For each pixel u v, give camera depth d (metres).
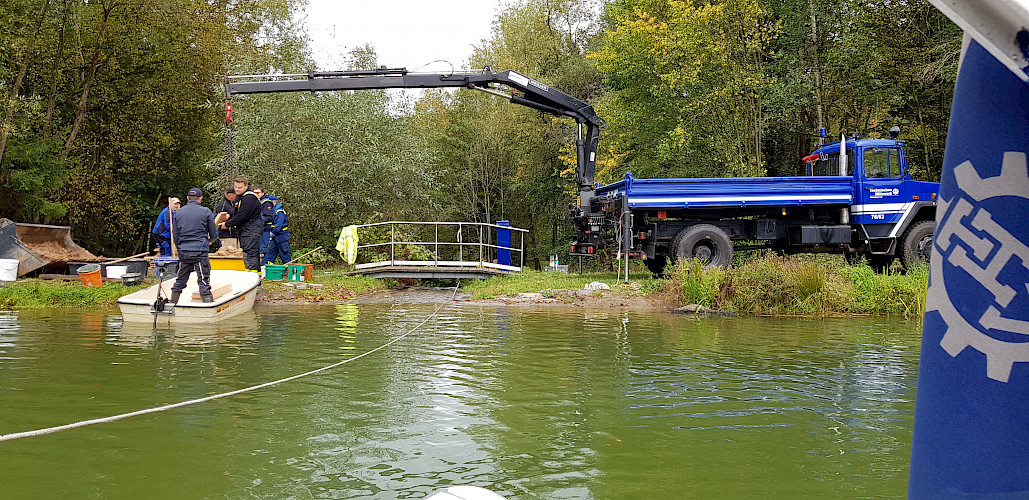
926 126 20.17
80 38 23.28
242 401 5.30
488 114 32.16
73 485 3.49
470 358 7.26
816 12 20.86
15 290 12.34
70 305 12.09
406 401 5.34
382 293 15.41
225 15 27.33
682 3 19.88
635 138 24.81
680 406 5.27
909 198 14.90
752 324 10.51
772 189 14.58
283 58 23.11
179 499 3.31
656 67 21.31
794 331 9.69
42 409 5.00
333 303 13.30
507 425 4.70
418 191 23.00
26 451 4.05
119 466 3.80
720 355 7.59
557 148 31.30
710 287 12.32
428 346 8.03
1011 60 0.86
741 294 12.21
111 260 15.33
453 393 5.64
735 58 20.73
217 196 21.59
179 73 25.53
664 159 22.34
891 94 20.17
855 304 12.11
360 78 15.18
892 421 4.86
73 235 25.36
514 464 3.88
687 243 14.53
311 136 21.06
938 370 1.15
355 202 21.30
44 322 9.91
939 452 1.14
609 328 9.84
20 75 19.47
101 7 23.67
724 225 15.23
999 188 1.06
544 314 11.61
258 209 14.56
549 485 3.54
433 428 4.60
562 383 6.05
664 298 13.09
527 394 5.63
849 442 4.36
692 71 20.12
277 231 15.68
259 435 4.41
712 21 20.05
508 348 7.95
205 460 3.91
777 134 23.22
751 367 6.88
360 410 5.06
